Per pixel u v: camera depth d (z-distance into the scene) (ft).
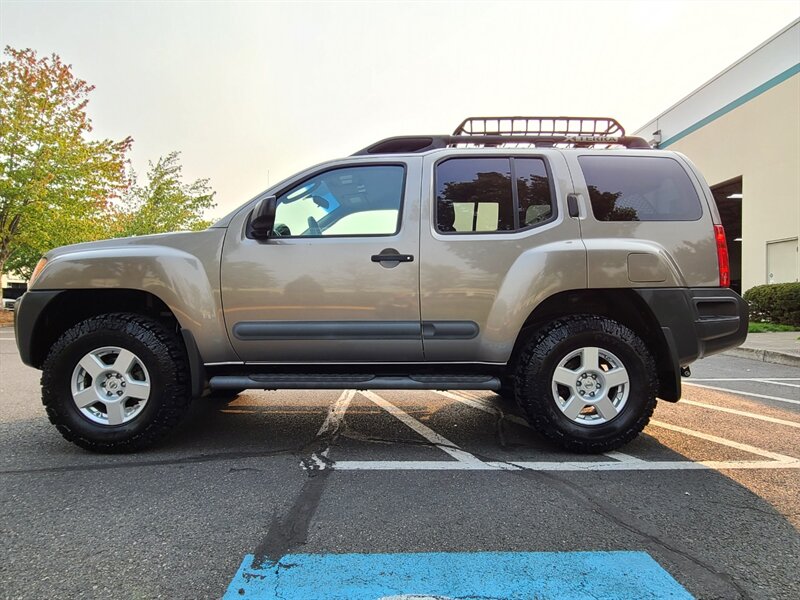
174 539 7.25
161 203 95.71
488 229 11.30
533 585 6.09
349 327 11.01
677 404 15.98
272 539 7.25
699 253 11.19
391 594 5.90
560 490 9.05
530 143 12.48
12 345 34.96
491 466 10.32
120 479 9.57
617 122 12.61
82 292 11.40
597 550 6.95
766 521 7.84
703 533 7.45
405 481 9.48
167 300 10.94
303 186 11.71
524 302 10.83
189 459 10.74
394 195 11.48
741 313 11.16
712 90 52.75
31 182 55.06
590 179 11.52
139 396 10.97
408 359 11.27
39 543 7.13
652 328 11.37
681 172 11.67
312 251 11.04
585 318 11.13
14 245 60.85
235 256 11.07
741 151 48.39
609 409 10.95
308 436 12.58
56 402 10.84
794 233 42.24
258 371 11.52
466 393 18.06
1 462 10.51
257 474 9.86
